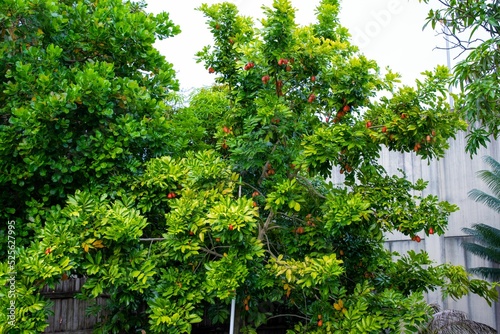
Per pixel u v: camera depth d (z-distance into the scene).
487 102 3.88
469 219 7.23
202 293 3.89
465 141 7.31
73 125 4.41
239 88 4.48
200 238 3.60
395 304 3.97
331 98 4.09
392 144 4.17
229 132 4.63
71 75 4.40
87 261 3.59
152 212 4.51
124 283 3.62
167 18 5.21
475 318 6.96
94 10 5.15
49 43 4.63
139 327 5.04
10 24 4.12
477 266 7.13
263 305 5.88
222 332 6.32
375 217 4.40
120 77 4.70
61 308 5.88
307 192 4.50
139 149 4.66
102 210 3.61
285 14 3.78
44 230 3.56
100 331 4.91
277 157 4.04
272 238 4.80
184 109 5.99
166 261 4.08
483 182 7.04
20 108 3.97
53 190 4.25
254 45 4.03
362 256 4.93
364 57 3.83
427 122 3.86
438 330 5.84
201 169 4.05
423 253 4.96
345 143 3.66
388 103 4.18
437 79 3.96
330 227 3.86
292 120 4.07
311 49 3.95
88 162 4.39
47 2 4.25
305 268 3.68
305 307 4.46
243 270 3.53
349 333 3.80
